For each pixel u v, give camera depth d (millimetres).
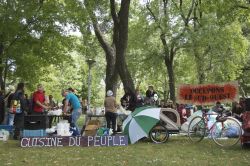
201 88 16906
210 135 14320
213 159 10719
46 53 26938
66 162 10227
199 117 14914
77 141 13703
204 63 34531
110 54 25047
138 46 38469
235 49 35594
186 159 10734
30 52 26094
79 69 61312
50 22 25891
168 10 35562
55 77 54375
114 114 15891
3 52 25375
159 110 14867
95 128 15219
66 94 16297
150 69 40594
